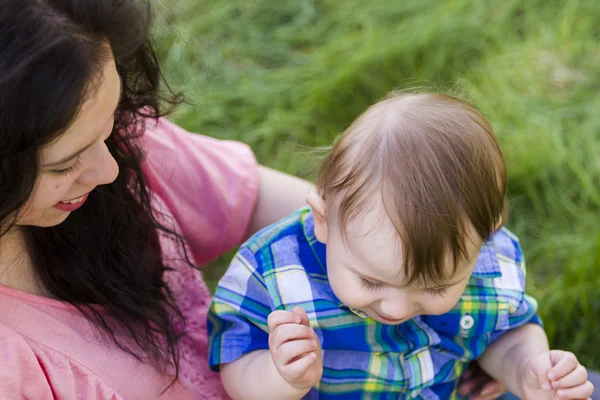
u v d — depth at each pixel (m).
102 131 0.89
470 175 1.10
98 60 0.83
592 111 2.63
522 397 1.32
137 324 1.18
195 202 1.41
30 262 1.09
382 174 1.10
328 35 2.95
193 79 2.62
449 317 1.32
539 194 2.44
